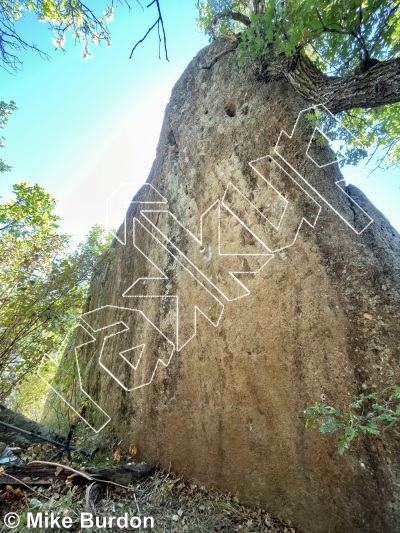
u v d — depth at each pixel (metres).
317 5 1.94
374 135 3.29
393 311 1.73
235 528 1.84
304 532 1.70
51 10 3.91
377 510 1.47
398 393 1.37
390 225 2.26
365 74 2.04
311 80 2.51
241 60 2.96
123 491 2.25
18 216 7.39
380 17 2.09
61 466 2.28
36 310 2.98
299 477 1.81
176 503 2.15
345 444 1.33
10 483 2.09
